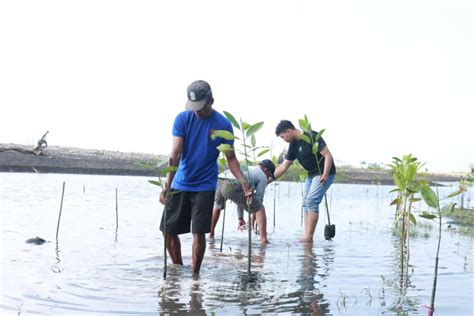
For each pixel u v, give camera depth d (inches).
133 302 157.1
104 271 203.6
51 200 534.6
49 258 228.1
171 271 207.0
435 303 160.1
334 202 703.7
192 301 159.3
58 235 300.8
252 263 230.1
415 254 263.9
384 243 305.7
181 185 205.8
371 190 1212.5
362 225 409.7
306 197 315.3
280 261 236.8
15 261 218.1
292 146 327.0
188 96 196.1
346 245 295.1
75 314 143.0
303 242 305.3
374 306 155.3
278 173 332.2
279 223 413.7
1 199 521.7
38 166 1262.3
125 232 323.3
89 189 735.7
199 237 201.0
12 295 162.4
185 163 204.5
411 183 220.2
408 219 217.3
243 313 146.4
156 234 318.0
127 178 1191.6
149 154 1744.6
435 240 324.2
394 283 189.9
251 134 200.1
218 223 401.4
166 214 200.4
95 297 162.4
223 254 254.8
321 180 310.2
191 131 201.8
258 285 183.6
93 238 294.0
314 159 319.3
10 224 339.9
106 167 1412.4
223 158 278.8
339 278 198.7
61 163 1350.9
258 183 292.2
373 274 207.6
